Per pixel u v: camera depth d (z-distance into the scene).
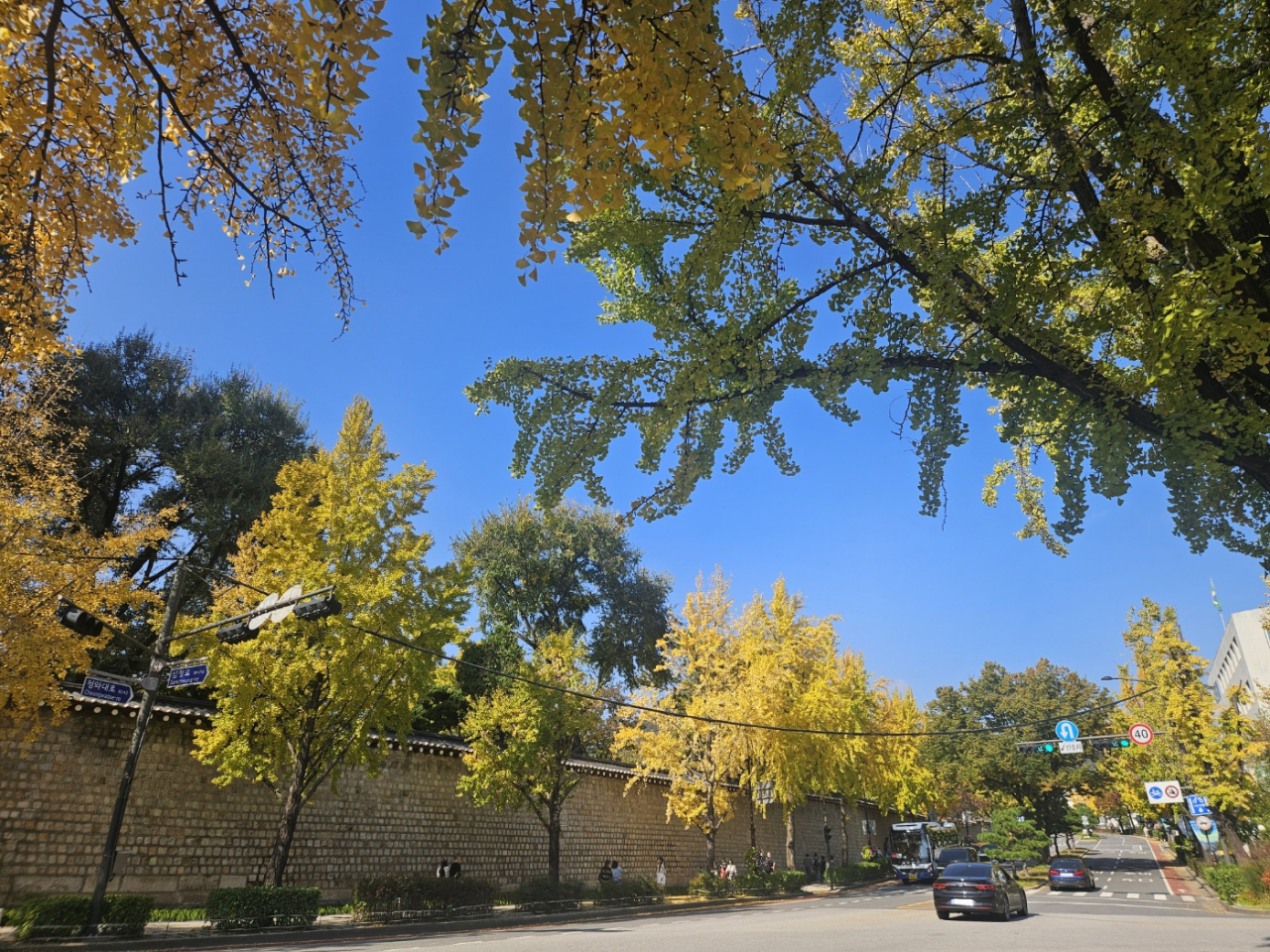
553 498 7.50
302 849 20.48
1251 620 59.31
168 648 15.67
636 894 25.78
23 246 4.71
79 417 26.00
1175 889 35.59
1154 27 5.94
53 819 16.38
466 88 3.45
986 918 20.72
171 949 13.12
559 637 25.92
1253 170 5.48
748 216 7.04
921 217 7.93
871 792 37.09
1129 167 6.29
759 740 28.38
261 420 31.19
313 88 3.36
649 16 3.29
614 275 8.66
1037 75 6.70
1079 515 7.49
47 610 14.63
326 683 18.44
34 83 4.29
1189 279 5.55
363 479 19.80
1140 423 6.89
